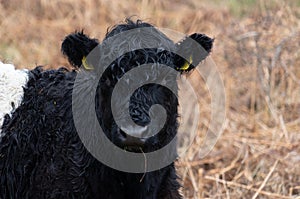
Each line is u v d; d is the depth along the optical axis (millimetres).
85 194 14344
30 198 15086
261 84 25047
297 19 27672
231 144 22688
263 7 28750
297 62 25688
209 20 29938
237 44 26406
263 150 21984
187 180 20844
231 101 25547
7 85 15750
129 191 14461
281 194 20016
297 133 23062
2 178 15414
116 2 30656
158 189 14898
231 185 20438
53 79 15711
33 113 15320
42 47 28156
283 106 24469
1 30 29344
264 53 25734
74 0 30891
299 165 20969
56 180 14508
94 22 29891
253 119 23828
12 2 30938
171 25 29859
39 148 14945
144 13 29094
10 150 15305
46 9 30766
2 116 15562
